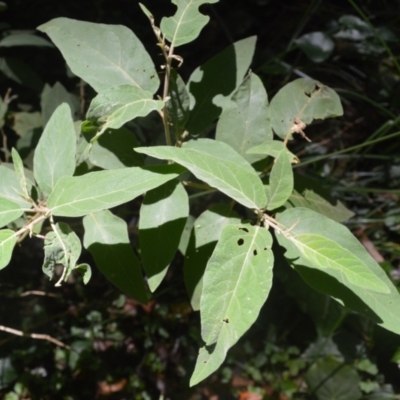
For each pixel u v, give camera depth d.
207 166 0.44
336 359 0.94
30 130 0.79
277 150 0.51
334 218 0.58
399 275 1.00
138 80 0.52
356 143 1.20
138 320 1.00
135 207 0.99
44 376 0.92
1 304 0.96
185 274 0.51
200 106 0.56
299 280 0.92
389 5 1.28
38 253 1.00
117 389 0.94
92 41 0.53
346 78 1.26
